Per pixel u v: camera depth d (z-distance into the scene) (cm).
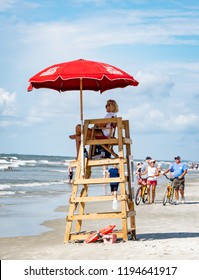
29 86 1939
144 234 2108
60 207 3547
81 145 1891
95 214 1880
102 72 1745
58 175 9350
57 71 1764
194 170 18800
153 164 3622
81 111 1906
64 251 1702
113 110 1931
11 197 4353
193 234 2081
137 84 1930
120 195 1864
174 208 3291
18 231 2338
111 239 1805
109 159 1898
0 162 14925
